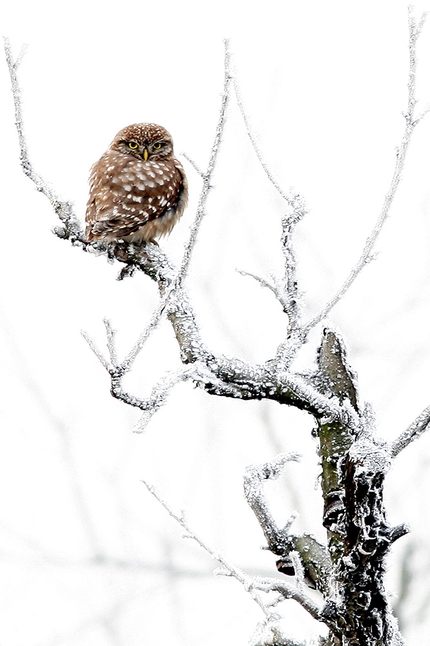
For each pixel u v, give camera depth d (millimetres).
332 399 6543
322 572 6359
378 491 5387
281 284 6797
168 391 6047
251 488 6738
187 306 6750
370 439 5719
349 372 6777
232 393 6488
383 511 5465
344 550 5629
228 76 5527
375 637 5625
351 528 5492
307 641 6168
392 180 6211
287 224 6773
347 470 5477
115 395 5945
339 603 5680
